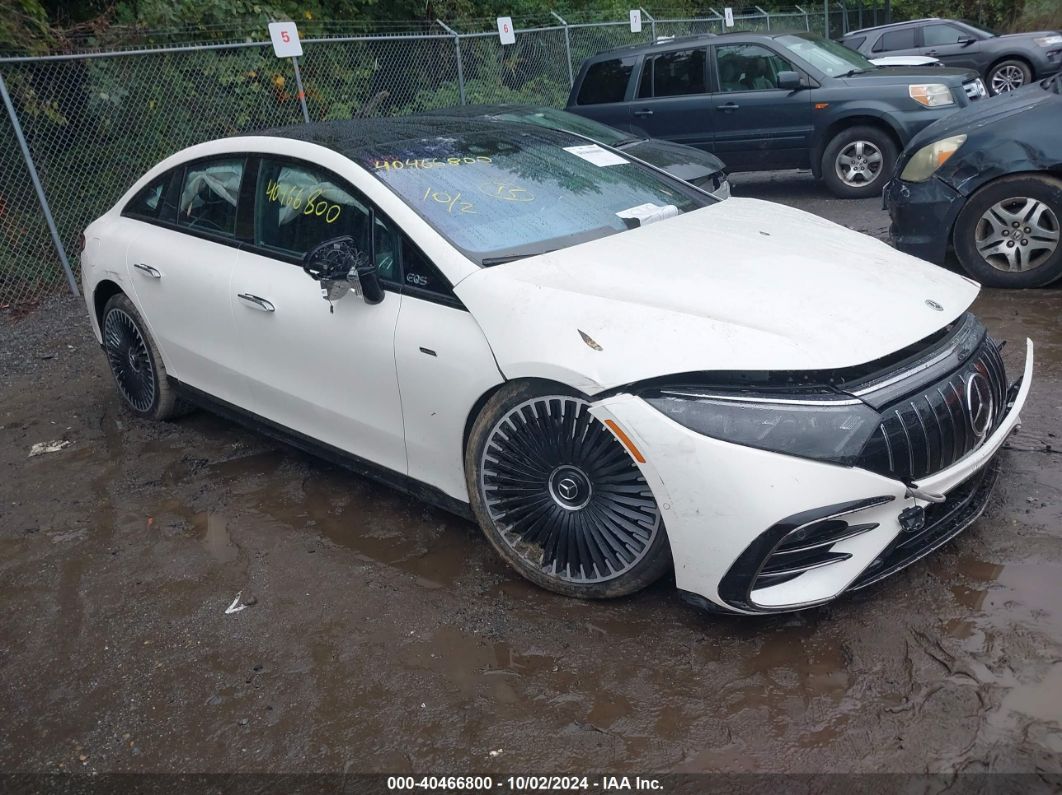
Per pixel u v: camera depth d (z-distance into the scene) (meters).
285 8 11.58
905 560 2.84
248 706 2.80
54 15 9.68
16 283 8.13
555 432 2.94
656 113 10.80
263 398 4.10
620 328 2.82
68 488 4.41
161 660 3.06
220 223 4.23
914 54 17.36
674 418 2.67
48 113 8.19
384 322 3.37
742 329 2.76
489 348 3.04
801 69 10.06
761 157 10.47
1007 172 5.62
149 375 4.92
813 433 2.60
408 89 11.32
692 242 3.46
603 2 17.23
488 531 3.24
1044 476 3.58
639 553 2.88
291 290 3.76
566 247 3.39
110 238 4.87
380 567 3.49
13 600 3.50
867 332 2.82
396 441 3.50
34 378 6.12
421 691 2.78
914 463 2.71
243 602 3.35
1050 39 16.41
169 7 10.09
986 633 2.75
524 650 2.92
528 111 8.02
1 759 2.69
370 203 3.50
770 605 2.66
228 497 4.18
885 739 2.41
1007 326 5.24
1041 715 2.42
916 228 6.08
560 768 2.44
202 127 9.40
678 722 2.55
